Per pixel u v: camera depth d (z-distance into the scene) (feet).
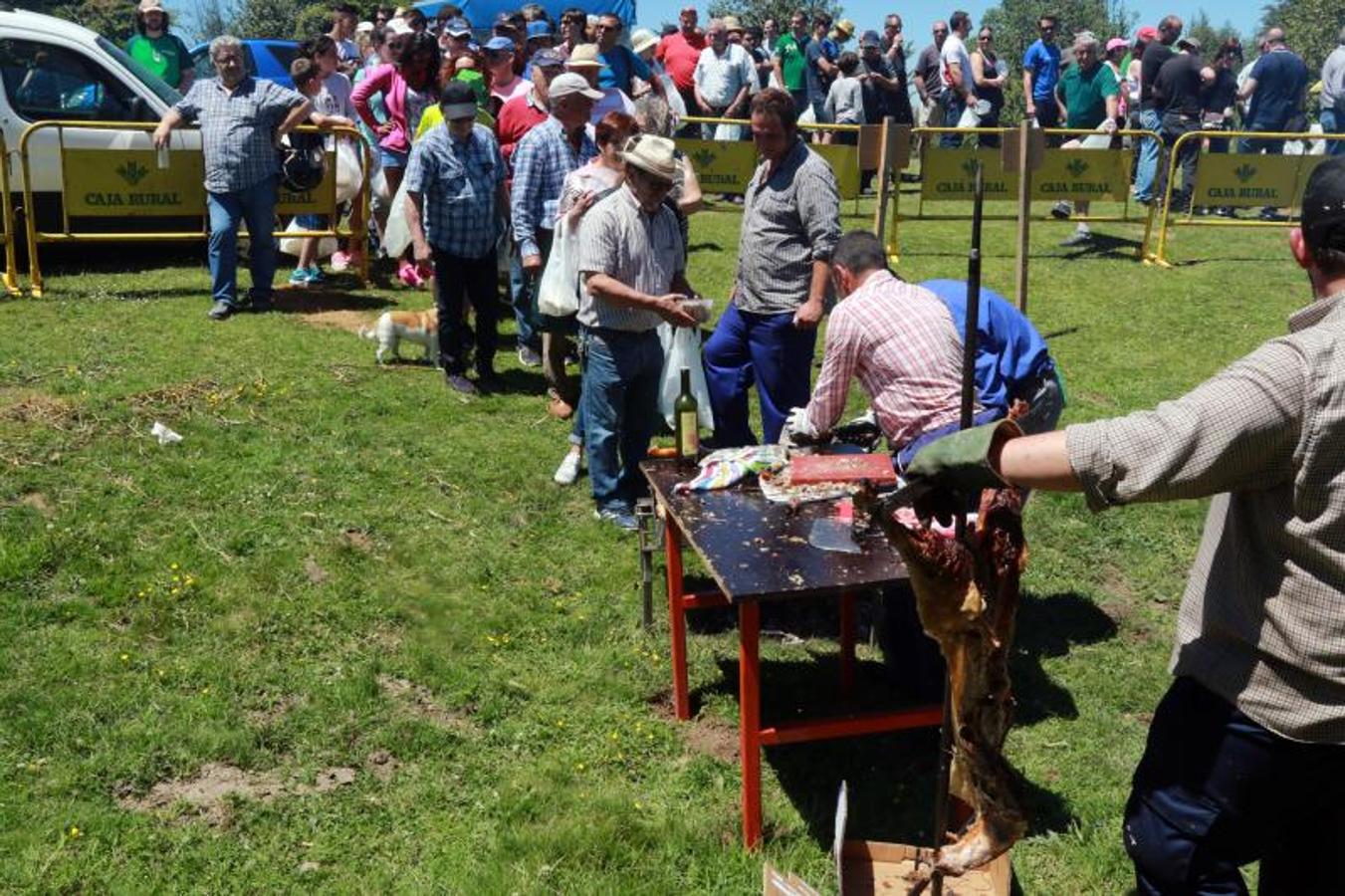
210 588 16.97
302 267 32.30
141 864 12.10
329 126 30.83
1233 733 7.99
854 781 13.85
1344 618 7.48
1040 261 40.09
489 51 29.84
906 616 14.61
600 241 18.51
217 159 28.12
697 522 13.35
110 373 23.81
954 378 14.25
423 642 16.28
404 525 19.36
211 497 19.36
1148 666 16.60
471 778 13.75
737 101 49.83
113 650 15.51
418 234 24.32
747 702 12.24
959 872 8.88
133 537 17.98
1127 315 33.63
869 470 12.93
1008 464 7.54
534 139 23.66
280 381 24.44
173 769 13.57
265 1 136.67
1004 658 8.54
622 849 12.47
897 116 53.67
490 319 25.32
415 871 12.21
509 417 24.06
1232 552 7.96
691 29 52.47
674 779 13.83
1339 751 7.84
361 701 14.92
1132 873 12.30
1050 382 15.26
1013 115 99.45
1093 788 13.73
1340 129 47.78
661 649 16.57
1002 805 8.55
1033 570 19.20
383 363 26.30
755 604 12.09
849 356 14.51
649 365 19.38
